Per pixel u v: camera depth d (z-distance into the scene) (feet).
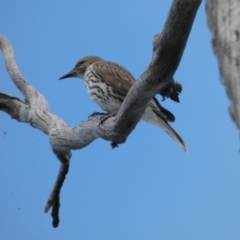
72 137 43.60
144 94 34.94
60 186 47.01
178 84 39.24
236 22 15.75
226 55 15.56
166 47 31.37
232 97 15.10
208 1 16.90
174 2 28.86
